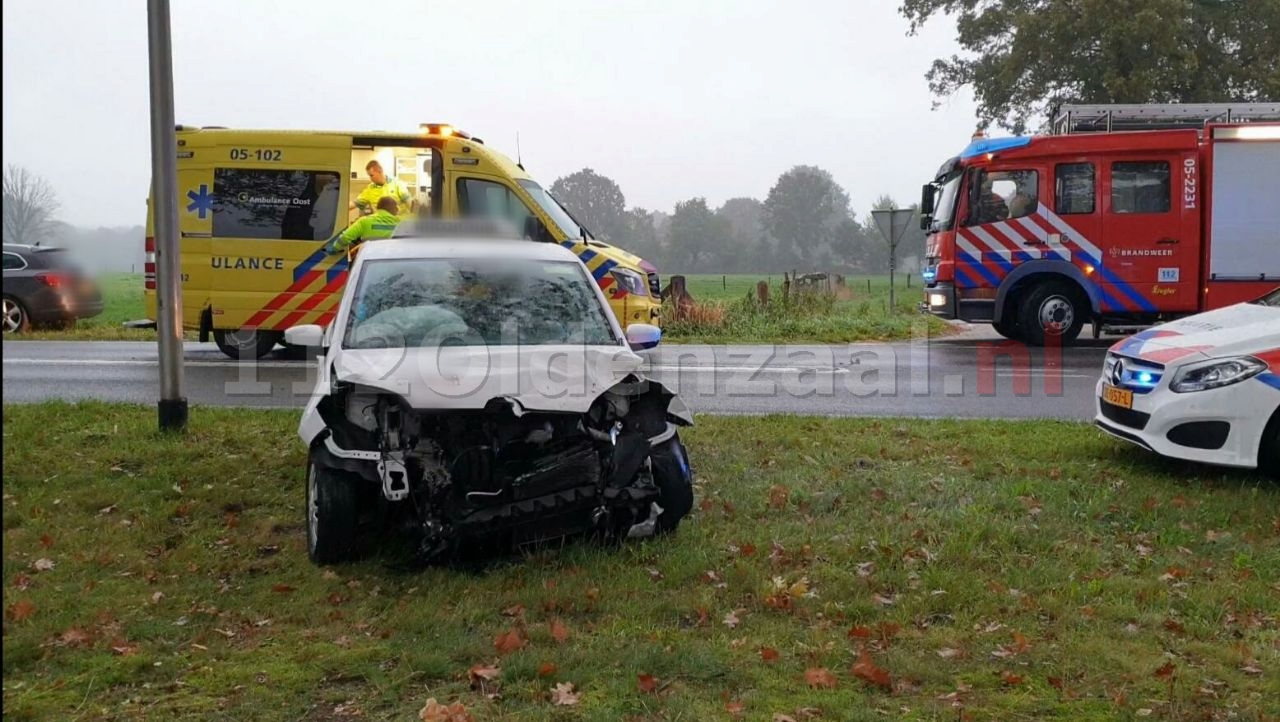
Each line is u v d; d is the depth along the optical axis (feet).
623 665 14.43
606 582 17.79
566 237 44.45
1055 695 13.58
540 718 12.80
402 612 16.66
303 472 25.17
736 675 14.12
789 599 16.93
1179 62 115.14
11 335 60.49
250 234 45.70
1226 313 27.96
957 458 26.94
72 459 26.08
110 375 42.83
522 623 16.14
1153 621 16.25
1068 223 55.62
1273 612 16.74
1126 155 55.01
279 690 13.82
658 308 48.55
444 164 44.86
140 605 17.37
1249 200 54.13
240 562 19.79
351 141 45.32
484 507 17.85
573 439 18.80
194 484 24.40
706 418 31.91
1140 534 20.77
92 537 20.95
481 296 22.29
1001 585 17.67
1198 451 24.62
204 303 45.98
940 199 59.93
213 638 15.94
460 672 14.34
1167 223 54.85
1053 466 26.04
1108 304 55.57
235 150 45.73
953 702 13.42
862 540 19.95
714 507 22.43
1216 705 13.32
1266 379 24.09
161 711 13.24
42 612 16.87
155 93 27.81
